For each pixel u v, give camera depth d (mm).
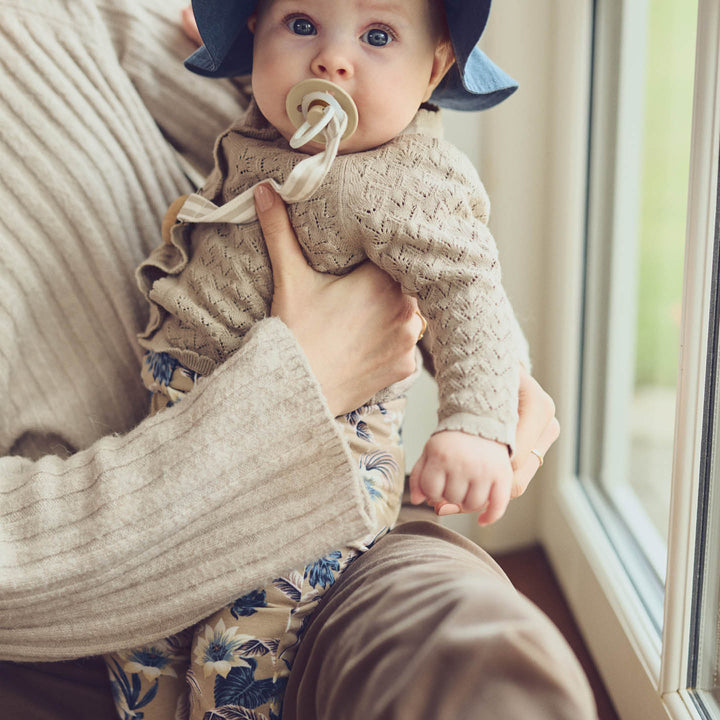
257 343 697
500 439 633
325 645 628
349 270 796
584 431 1396
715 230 751
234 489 676
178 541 677
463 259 708
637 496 1361
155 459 693
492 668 511
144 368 860
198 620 708
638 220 1326
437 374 699
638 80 1271
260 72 761
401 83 738
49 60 941
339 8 723
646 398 1367
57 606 685
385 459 839
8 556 678
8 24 931
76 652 710
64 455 925
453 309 693
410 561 667
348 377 768
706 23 708
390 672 539
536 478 1492
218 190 833
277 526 688
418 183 734
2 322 883
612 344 1363
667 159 1252
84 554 670
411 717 516
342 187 732
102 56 982
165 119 1048
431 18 760
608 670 1121
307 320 758
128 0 1019
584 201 1288
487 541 1508
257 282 780
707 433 805
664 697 898
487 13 732
